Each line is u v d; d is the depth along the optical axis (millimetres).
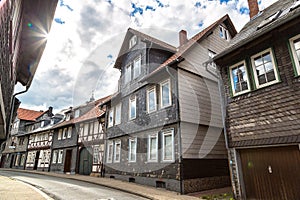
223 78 8367
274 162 6234
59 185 10375
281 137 5984
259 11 10867
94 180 12492
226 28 14125
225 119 7895
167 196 7555
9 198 6148
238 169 7133
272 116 6379
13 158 30781
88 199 6859
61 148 21156
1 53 2377
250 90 7203
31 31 4871
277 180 6078
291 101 6016
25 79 7648
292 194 5684
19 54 5555
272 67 6719
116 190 9133
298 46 6191
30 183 10953
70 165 19219
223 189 9539
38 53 5789
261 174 6512
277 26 6324
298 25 6211
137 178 11172
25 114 33625
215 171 10102
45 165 23094
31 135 28406
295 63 6125
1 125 5633
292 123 5844
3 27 2139
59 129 22641
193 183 8859
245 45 7383
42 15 4266
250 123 6957
